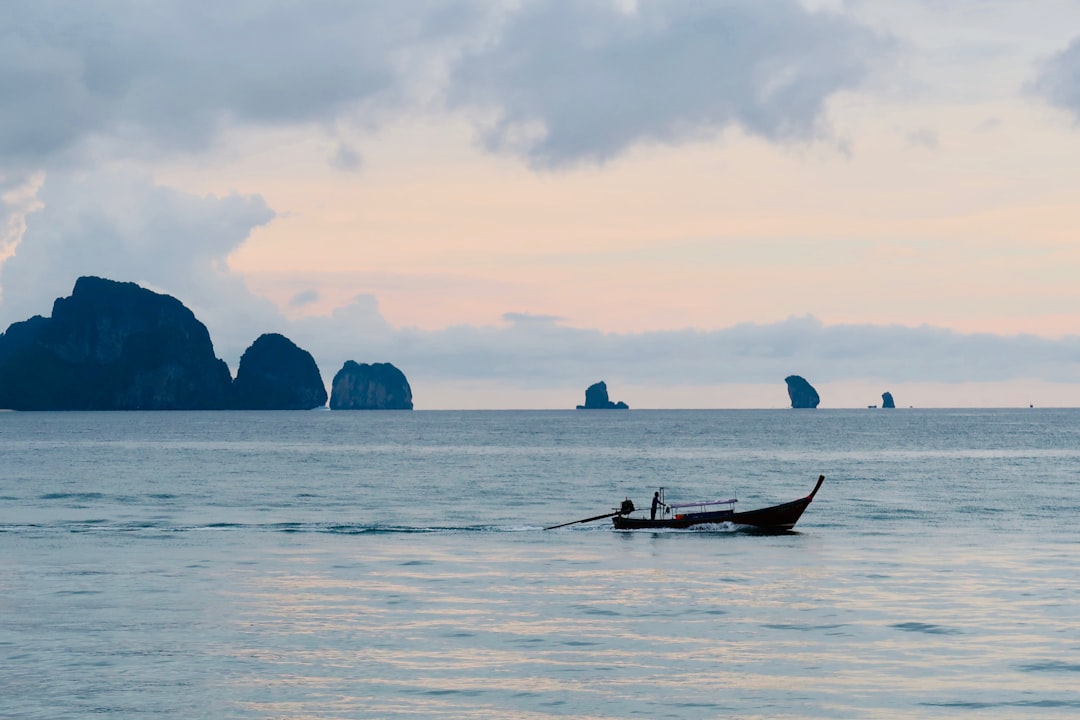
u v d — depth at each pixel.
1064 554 55.88
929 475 116.56
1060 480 108.75
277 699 30.28
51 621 39.47
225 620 39.69
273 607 42.03
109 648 35.56
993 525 69.12
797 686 31.47
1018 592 44.88
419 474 117.69
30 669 33.09
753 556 55.44
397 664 33.72
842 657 34.53
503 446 190.88
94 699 30.25
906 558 54.56
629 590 45.56
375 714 29.08
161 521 70.94
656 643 36.28
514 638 36.97
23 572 50.03
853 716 28.94
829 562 53.28
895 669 33.16
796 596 44.16
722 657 34.56
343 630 38.09
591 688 31.30
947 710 29.42
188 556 55.31
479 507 81.12
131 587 46.22
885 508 80.19
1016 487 100.00
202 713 29.14
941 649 35.44
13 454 161.50
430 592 45.22
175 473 118.94
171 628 38.38
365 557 55.00
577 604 42.59
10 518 72.75
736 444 198.12
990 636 37.09
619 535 64.06
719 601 43.22
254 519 72.31
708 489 99.00
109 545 59.31
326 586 46.56
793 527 66.81
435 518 73.31
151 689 31.14
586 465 134.62
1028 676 32.34
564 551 57.31
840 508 80.25
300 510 78.44
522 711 29.31
